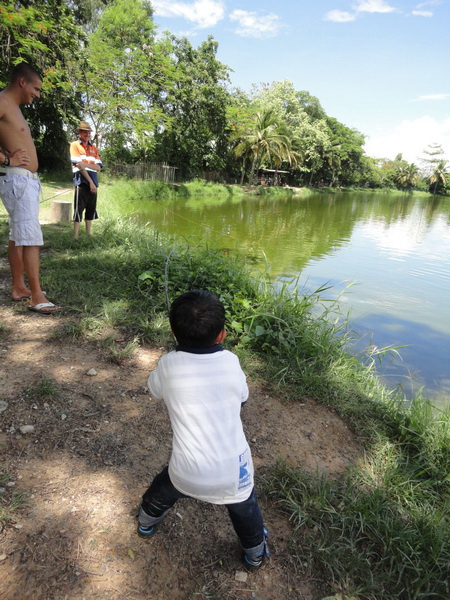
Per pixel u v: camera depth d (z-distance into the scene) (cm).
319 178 6312
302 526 218
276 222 1720
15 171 375
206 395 165
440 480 269
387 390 403
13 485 212
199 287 483
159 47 2670
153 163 3091
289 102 5434
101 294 463
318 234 1488
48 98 1809
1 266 528
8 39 1454
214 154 3791
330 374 369
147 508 187
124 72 2519
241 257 945
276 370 362
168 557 191
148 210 1636
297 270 896
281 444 279
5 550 180
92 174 696
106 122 2617
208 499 166
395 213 3016
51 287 468
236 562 194
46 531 192
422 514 231
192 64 3189
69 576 175
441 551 205
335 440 294
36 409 268
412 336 574
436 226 2225
